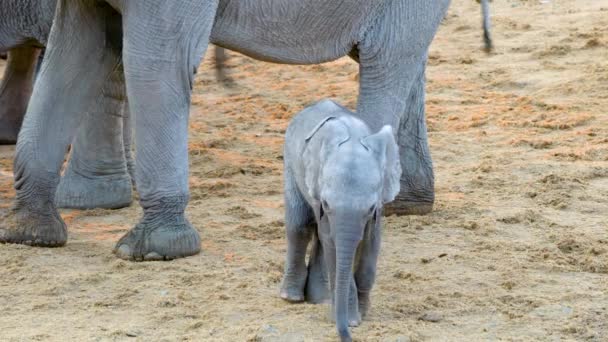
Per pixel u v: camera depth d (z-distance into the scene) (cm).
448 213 1565
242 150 1978
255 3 1355
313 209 1097
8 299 1204
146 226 1353
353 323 1103
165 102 1316
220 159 1884
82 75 1380
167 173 1342
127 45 1303
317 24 1395
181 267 1316
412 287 1245
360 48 1443
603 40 2783
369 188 986
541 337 1103
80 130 1588
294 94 2492
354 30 1423
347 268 987
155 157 1334
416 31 1444
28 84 1941
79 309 1176
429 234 1466
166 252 1342
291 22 1381
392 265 1330
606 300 1208
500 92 2453
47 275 1278
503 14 3256
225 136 2077
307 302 1190
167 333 1103
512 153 1919
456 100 2373
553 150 1933
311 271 1195
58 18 1359
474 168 1819
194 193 1662
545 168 1791
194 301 1195
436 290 1236
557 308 1178
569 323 1136
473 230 1487
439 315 1156
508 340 1091
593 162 1838
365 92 1459
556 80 2494
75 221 1526
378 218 1080
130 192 1612
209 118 2258
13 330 1108
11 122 1939
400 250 1392
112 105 1579
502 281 1268
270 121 2244
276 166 1856
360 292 1122
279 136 2103
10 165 1822
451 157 1917
